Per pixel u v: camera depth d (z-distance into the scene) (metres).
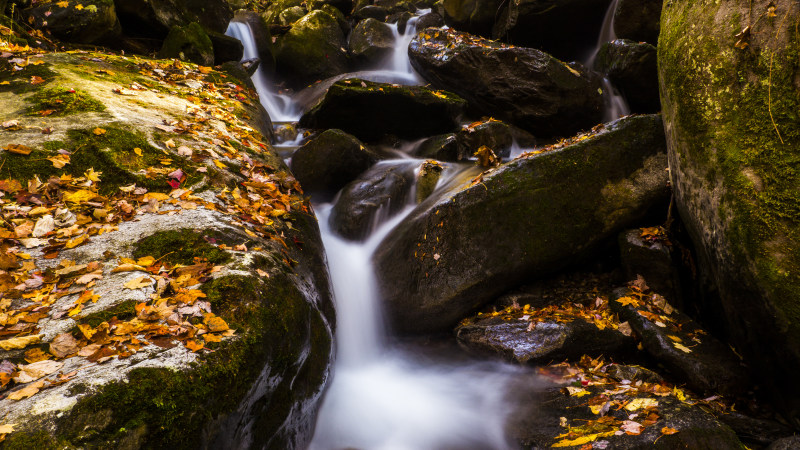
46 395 2.30
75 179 4.04
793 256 3.30
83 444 2.14
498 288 5.12
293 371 3.20
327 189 6.49
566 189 5.20
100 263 3.28
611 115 8.49
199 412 2.45
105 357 2.53
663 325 4.53
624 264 5.17
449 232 5.12
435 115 7.58
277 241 4.04
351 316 5.22
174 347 2.64
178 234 3.59
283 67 12.85
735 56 3.64
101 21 8.14
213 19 10.34
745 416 3.76
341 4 15.62
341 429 4.05
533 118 8.28
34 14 7.68
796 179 3.29
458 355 4.98
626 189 5.25
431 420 4.24
